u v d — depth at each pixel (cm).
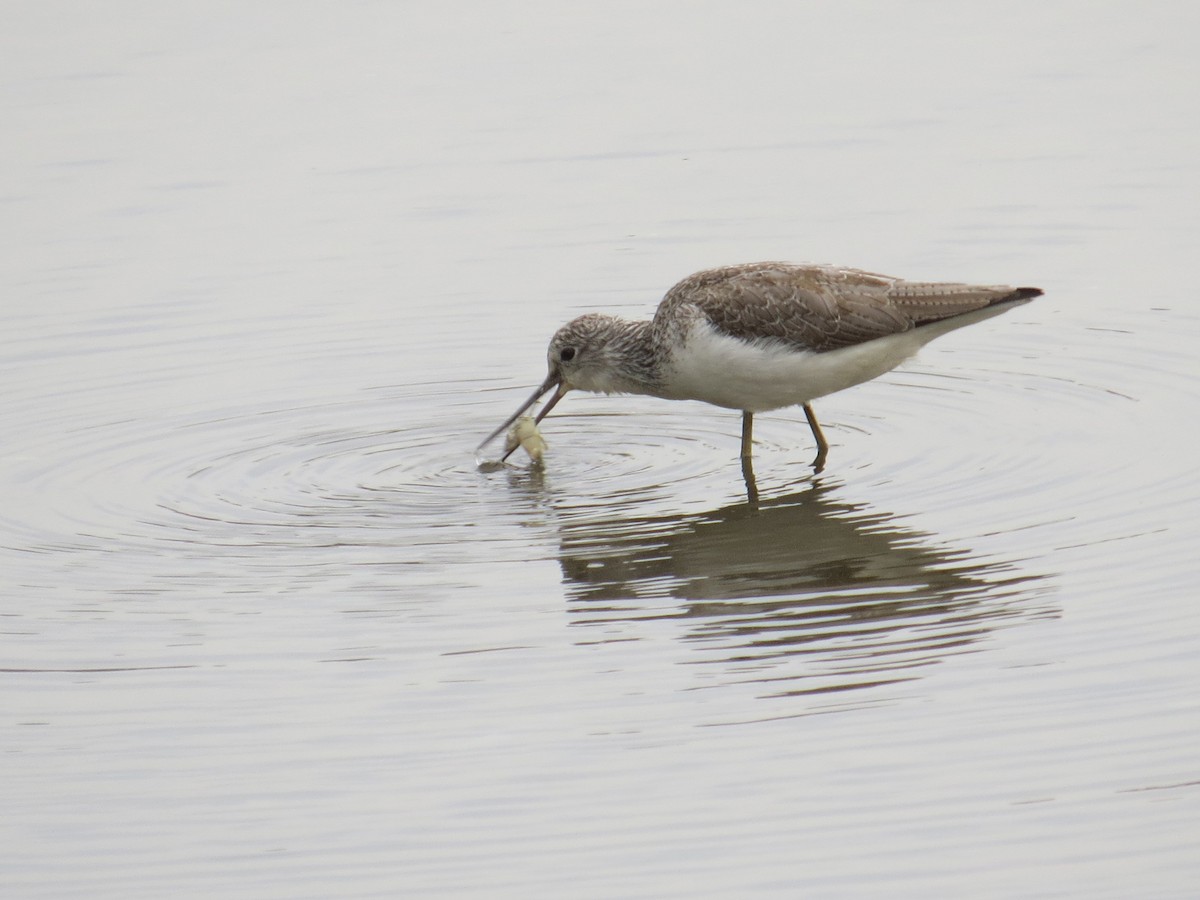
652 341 1576
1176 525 1322
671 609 1247
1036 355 1797
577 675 1149
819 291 1491
